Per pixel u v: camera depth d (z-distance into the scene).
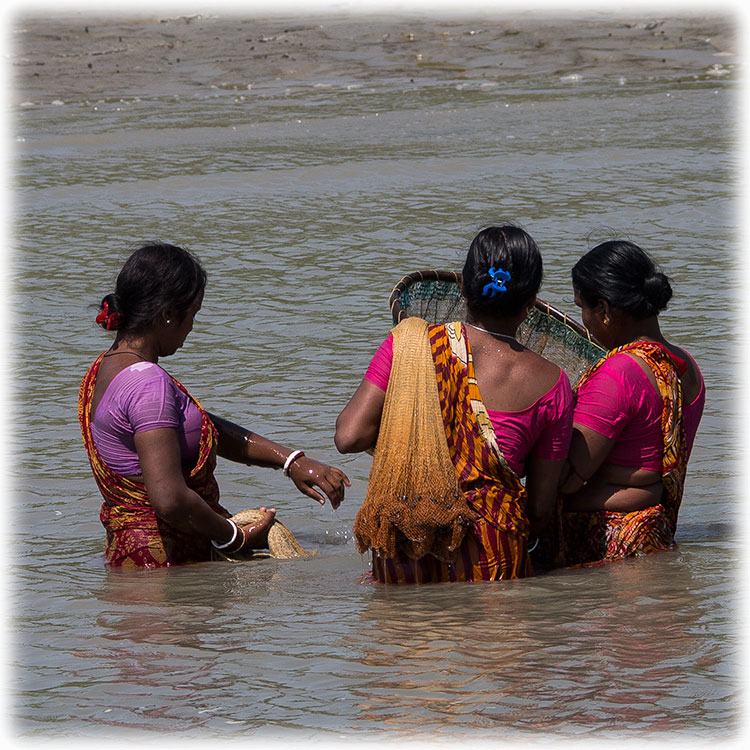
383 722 11.85
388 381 16.22
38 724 11.99
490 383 15.99
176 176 51.41
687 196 45.78
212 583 16.50
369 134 60.97
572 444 16.84
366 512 16.25
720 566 16.55
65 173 52.25
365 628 14.41
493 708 12.09
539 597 15.41
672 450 17.08
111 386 17.16
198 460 17.56
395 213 44.59
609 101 69.88
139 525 17.39
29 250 40.41
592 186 48.03
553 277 35.25
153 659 13.60
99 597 15.91
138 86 76.81
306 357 29.12
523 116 65.44
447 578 16.30
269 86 77.50
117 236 42.16
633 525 17.09
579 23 98.00
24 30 93.69
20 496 20.95
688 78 77.56
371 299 34.12
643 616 14.57
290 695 12.53
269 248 40.16
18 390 27.25
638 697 12.27
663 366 17.05
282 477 22.41
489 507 16.14
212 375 27.81
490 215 43.88
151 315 17.22
